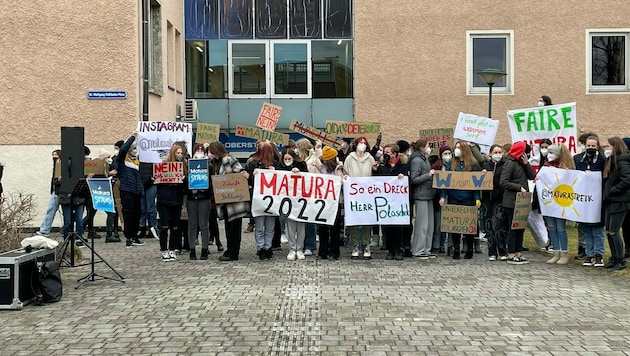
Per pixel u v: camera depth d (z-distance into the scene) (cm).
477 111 2309
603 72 2327
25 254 848
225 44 2414
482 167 1317
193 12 2409
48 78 1788
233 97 2414
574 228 1706
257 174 1200
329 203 1202
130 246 1415
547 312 795
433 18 2308
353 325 737
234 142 2414
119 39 1797
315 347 653
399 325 736
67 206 1398
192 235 1220
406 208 1208
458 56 2306
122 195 1409
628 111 2298
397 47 2312
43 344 672
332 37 2397
